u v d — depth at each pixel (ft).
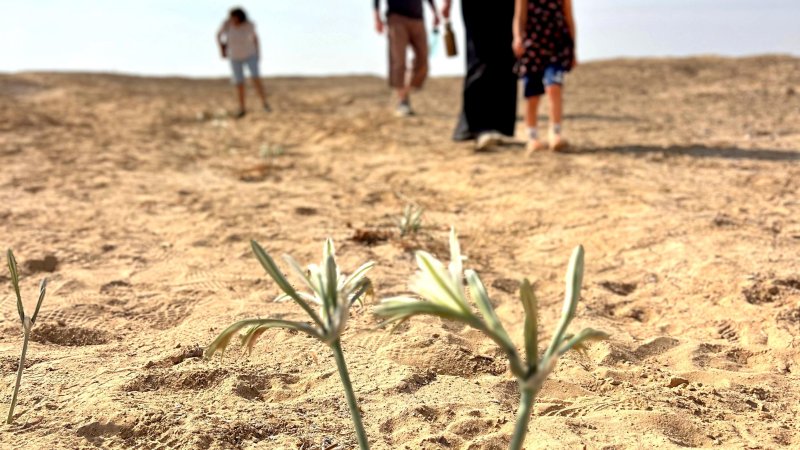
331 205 15.16
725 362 8.02
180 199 15.72
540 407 6.88
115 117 31.37
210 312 9.21
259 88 34.09
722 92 32.89
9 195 15.75
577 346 3.33
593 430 6.39
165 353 7.87
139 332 8.73
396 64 29.27
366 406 6.79
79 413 6.45
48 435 6.07
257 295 9.86
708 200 14.11
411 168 18.58
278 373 7.45
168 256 11.69
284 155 21.70
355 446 6.05
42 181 17.35
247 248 12.07
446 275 3.14
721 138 21.25
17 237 12.51
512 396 7.16
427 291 3.15
